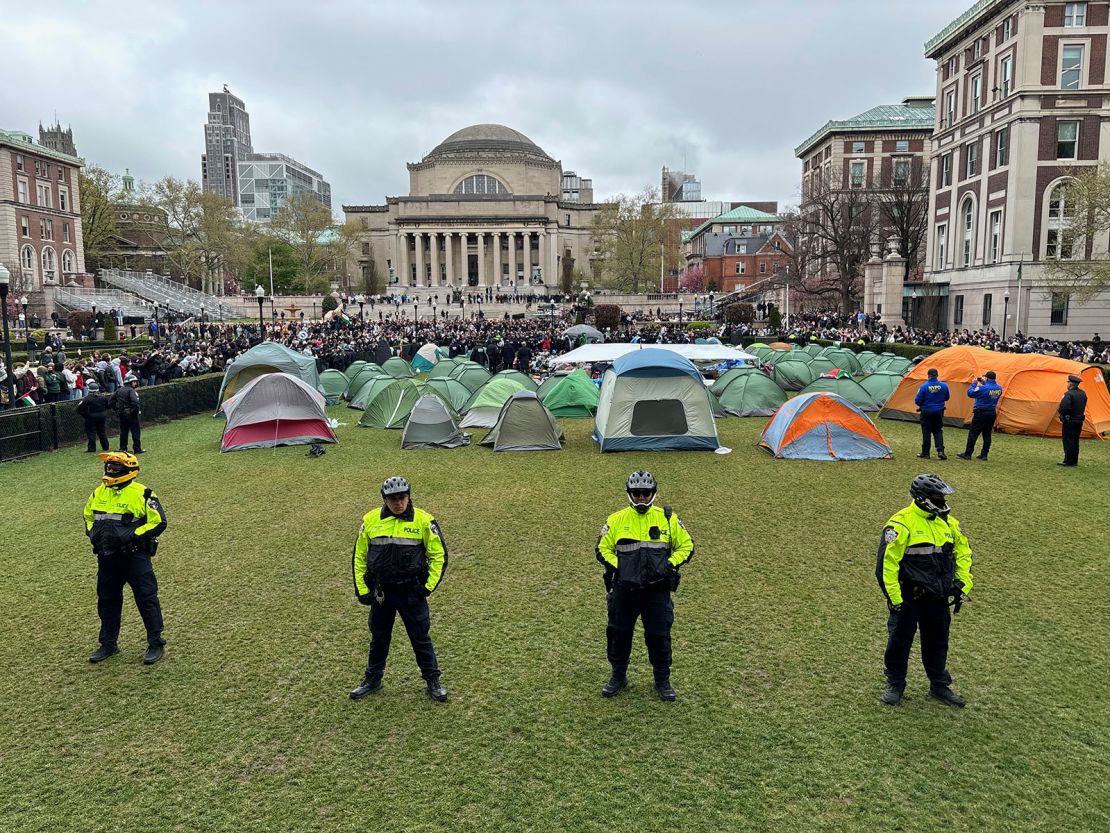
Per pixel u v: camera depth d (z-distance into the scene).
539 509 12.50
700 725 6.12
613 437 17.25
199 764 5.73
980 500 12.57
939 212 51.81
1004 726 6.06
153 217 95.31
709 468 15.34
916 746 5.80
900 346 36.06
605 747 5.86
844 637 7.67
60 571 9.92
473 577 9.45
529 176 121.94
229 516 12.33
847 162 75.56
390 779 5.51
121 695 6.77
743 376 23.33
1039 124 41.75
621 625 6.43
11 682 7.03
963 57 48.38
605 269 108.19
